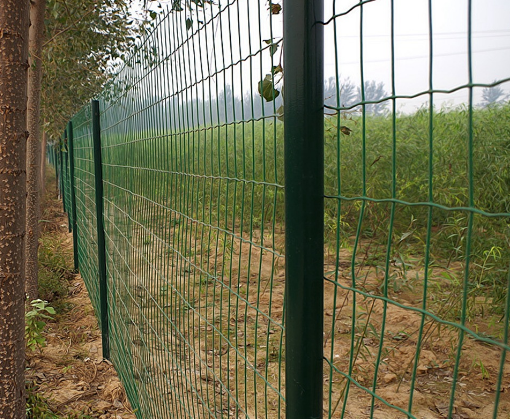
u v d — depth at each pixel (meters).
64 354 4.45
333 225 5.59
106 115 4.00
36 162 5.38
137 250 2.96
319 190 1.06
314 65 1.02
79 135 6.77
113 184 3.79
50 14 6.20
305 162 1.04
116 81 3.57
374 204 5.59
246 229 6.11
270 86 1.41
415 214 6.14
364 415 3.15
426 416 3.09
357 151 7.25
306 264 1.07
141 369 2.95
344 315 4.55
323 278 1.08
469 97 0.67
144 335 2.84
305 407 1.11
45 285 5.99
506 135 5.56
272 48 1.18
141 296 2.86
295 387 1.11
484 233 4.86
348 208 6.34
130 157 3.12
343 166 7.03
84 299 6.00
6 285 2.37
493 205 5.11
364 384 3.50
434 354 3.81
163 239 2.35
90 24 6.90
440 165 6.14
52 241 9.07
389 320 4.38
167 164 2.22
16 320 2.42
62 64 7.31
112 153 3.80
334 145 5.09
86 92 8.55
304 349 1.09
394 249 4.47
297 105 1.03
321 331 1.10
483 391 3.34
